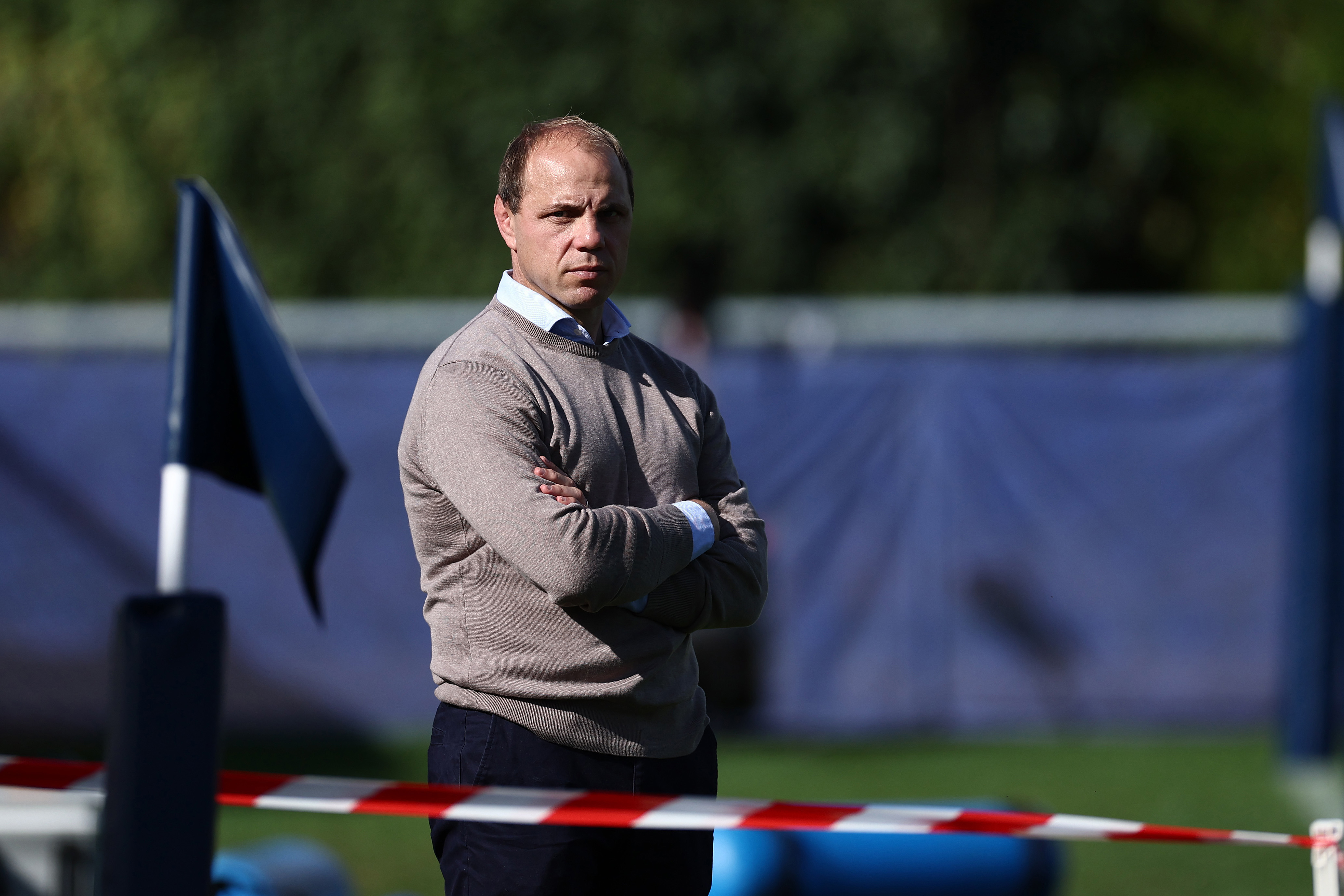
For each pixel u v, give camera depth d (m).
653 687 9.36
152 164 52.59
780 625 33.09
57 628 32.59
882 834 16.27
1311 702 28.77
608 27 53.66
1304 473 28.62
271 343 12.21
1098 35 58.09
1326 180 28.28
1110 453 33.28
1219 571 33.22
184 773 7.91
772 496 33.19
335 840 23.25
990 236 57.28
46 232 53.25
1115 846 23.17
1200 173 59.09
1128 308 33.81
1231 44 59.91
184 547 10.70
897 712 33.16
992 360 33.28
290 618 32.91
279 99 51.94
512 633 9.16
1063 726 33.22
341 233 52.31
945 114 57.72
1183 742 32.12
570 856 9.07
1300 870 21.70
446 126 52.09
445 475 9.03
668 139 53.94
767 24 54.75
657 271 53.12
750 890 15.10
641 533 8.94
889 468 33.28
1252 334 33.66
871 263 56.66
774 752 31.25
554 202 9.29
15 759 9.46
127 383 32.75
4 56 53.69
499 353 9.26
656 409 9.75
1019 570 33.25
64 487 32.66
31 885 12.52
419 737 32.69
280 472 12.26
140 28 52.41
